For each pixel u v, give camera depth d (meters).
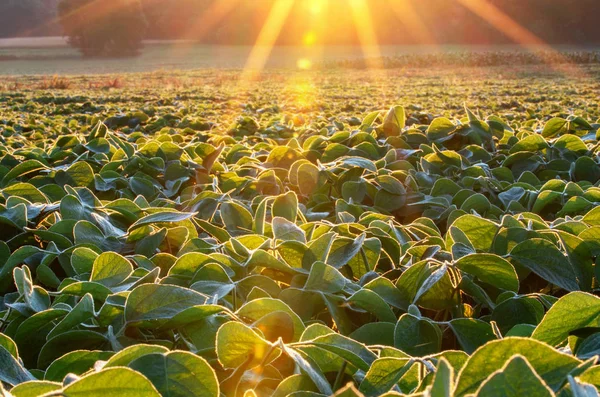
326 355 1.16
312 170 2.12
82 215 1.70
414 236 1.73
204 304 1.23
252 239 1.51
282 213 1.73
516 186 2.14
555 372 0.96
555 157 2.49
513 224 1.55
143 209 1.77
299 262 1.47
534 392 0.82
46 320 1.29
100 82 20.28
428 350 1.26
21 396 1.02
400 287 1.40
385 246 1.59
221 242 1.71
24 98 10.99
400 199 2.02
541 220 1.67
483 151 2.62
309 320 1.36
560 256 1.41
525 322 1.35
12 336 1.34
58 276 1.67
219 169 2.49
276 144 3.49
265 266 1.42
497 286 1.37
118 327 1.25
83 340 1.26
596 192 1.89
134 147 2.64
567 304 1.14
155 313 1.22
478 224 1.52
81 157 2.56
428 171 2.33
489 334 1.27
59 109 7.72
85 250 1.48
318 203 2.12
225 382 1.13
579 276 1.48
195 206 1.87
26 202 1.79
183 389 1.04
